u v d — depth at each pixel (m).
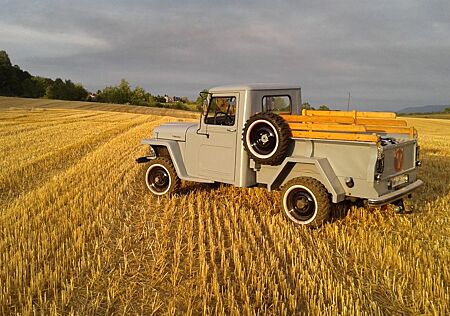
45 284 4.46
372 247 5.54
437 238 5.91
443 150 17.23
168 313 3.86
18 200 7.80
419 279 4.46
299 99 8.13
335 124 6.51
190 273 4.75
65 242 5.61
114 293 4.25
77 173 10.61
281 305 3.98
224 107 7.41
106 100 98.12
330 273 4.73
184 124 8.55
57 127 25.69
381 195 6.08
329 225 6.27
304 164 6.60
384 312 3.97
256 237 5.99
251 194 8.49
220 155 7.48
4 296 4.02
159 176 8.52
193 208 7.49
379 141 5.82
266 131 6.61
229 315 3.90
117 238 5.88
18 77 100.69
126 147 16.23
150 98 99.50
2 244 5.31
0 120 30.42
